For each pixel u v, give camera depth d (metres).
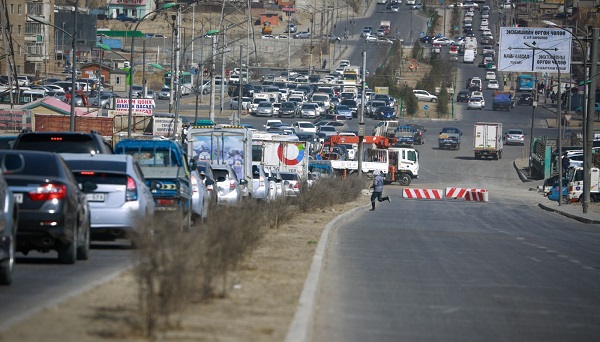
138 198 56.28
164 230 29.06
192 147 113.31
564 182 185.75
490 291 47.09
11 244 39.50
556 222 125.81
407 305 41.25
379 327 35.50
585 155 144.12
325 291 44.09
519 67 175.75
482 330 36.19
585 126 144.88
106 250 59.00
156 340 27.14
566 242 85.94
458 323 37.44
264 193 116.25
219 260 37.25
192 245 31.53
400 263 58.78
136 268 29.02
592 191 175.62
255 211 57.06
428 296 44.34
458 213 135.50
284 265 48.97
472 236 87.75
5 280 39.41
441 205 157.88
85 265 49.25
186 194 69.25
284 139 174.25
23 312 31.92
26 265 48.53
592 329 37.75
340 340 32.44
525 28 174.88
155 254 28.28
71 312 31.48
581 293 48.06
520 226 111.19
